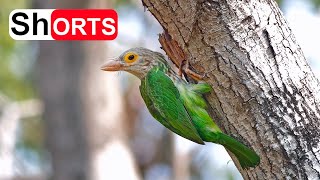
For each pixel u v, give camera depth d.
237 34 5.51
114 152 11.66
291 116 5.65
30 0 12.23
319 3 13.14
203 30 5.49
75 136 11.49
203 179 15.15
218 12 5.43
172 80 5.98
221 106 5.73
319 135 5.71
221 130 5.83
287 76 5.63
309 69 5.75
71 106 11.44
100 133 11.60
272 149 5.68
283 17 5.74
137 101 14.45
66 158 11.53
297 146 5.67
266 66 5.59
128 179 11.69
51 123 11.51
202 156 15.13
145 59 6.30
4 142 12.58
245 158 5.71
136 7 13.77
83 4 11.23
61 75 11.36
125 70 6.36
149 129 15.84
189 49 5.65
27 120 15.06
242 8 5.49
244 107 5.65
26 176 12.08
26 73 13.90
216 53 5.56
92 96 11.49
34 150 15.18
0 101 13.21
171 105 5.92
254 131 5.68
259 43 5.57
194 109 5.82
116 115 11.76
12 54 13.54
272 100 5.62
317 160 5.68
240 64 5.56
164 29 5.79
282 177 5.73
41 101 11.55
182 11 5.45
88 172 11.51
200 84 5.75
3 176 12.12
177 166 13.66
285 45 5.64
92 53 11.41
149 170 16.25
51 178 11.68
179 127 5.89
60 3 11.27
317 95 5.73
